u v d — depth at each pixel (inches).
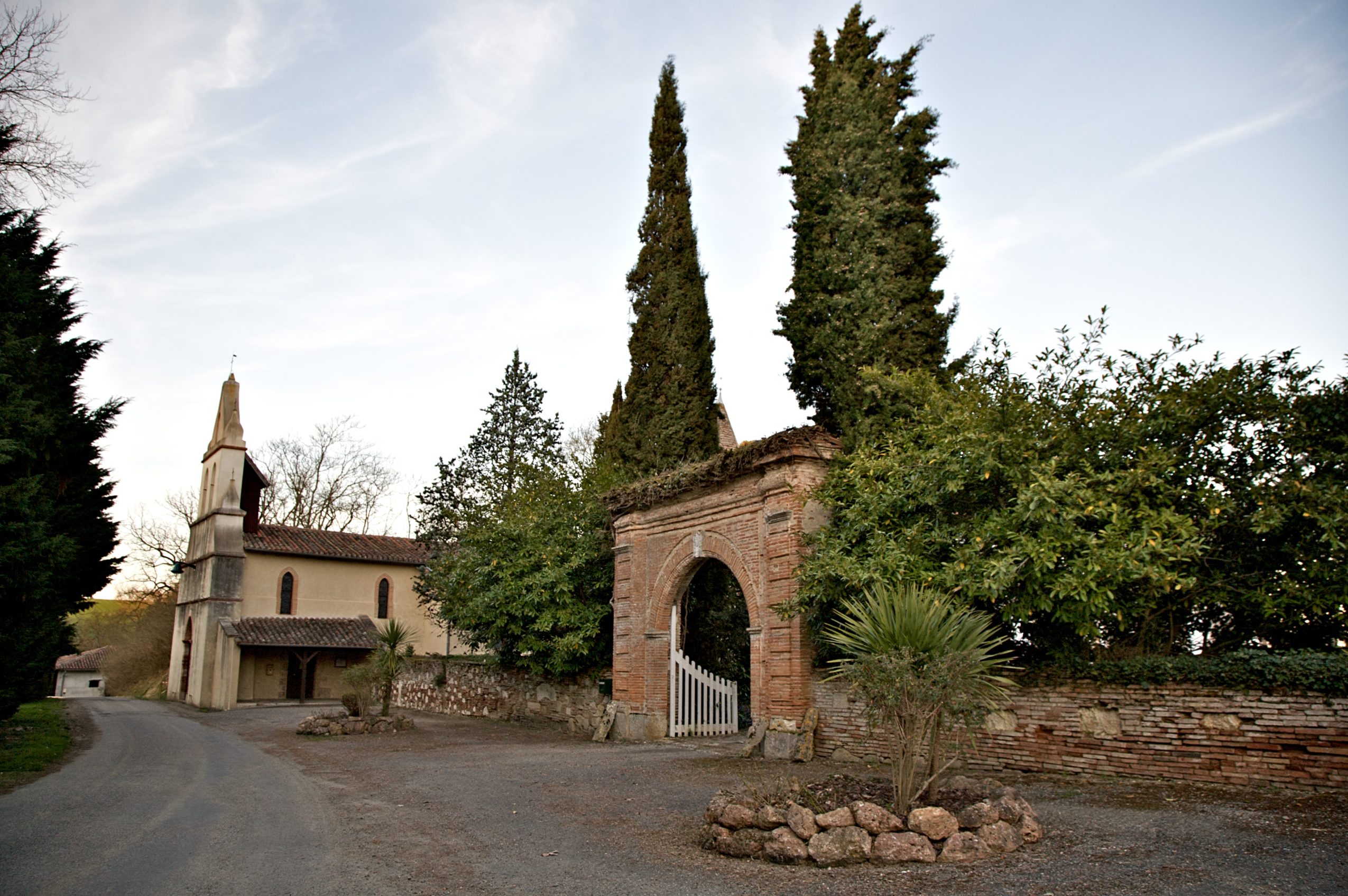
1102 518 414.0
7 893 248.2
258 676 1478.8
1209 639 450.3
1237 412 420.5
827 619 541.3
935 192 637.3
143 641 2079.2
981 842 275.1
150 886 257.1
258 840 321.7
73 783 470.9
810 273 622.2
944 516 490.9
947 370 591.5
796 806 288.5
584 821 353.4
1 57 641.6
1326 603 387.9
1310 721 354.6
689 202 844.6
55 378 946.1
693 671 735.7
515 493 925.2
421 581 1568.7
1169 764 393.1
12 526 605.6
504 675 977.5
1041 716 444.1
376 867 279.9
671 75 875.4
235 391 1524.4
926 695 294.2
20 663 724.7
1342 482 391.9
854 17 658.8
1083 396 466.0
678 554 699.4
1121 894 231.6
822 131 635.5
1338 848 264.8
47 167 687.1
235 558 1416.1
